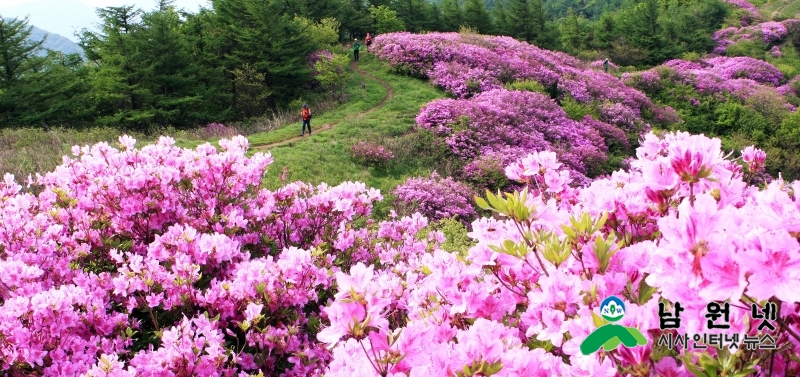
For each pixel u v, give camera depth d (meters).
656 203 2.19
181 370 3.85
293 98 27.92
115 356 3.56
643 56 51.34
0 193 6.26
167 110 25.39
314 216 6.93
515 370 1.87
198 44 29.44
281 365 4.68
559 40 53.69
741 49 55.91
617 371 1.67
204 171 6.37
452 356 1.94
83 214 5.92
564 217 2.43
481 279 2.84
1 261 4.59
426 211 15.61
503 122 22.88
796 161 30.00
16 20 24.14
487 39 36.16
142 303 4.77
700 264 1.38
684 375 1.63
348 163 18.05
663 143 2.71
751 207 1.72
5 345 3.74
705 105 36.28
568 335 2.09
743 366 1.48
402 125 22.03
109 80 24.56
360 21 46.25
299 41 29.88
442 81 27.98
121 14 25.59
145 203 5.80
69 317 4.04
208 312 4.61
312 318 4.86
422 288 2.98
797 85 44.25
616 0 110.19
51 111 23.42
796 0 74.31
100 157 6.43
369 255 6.84
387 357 1.92
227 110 26.56
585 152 22.55
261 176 7.06
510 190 18.72
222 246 4.88
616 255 2.06
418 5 50.25
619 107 30.05
